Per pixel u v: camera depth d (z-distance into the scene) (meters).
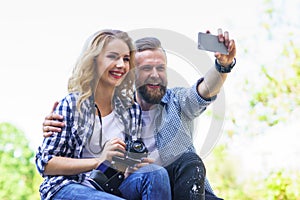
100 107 2.83
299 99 8.29
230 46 2.98
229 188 7.84
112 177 2.79
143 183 2.77
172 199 2.91
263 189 7.84
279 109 8.27
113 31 2.81
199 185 2.88
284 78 8.41
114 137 2.83
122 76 2.78
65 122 2.81
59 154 2.83
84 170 2.77
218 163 7.91
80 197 2.74
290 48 8.54
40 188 2.89
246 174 7.91
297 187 7.73
